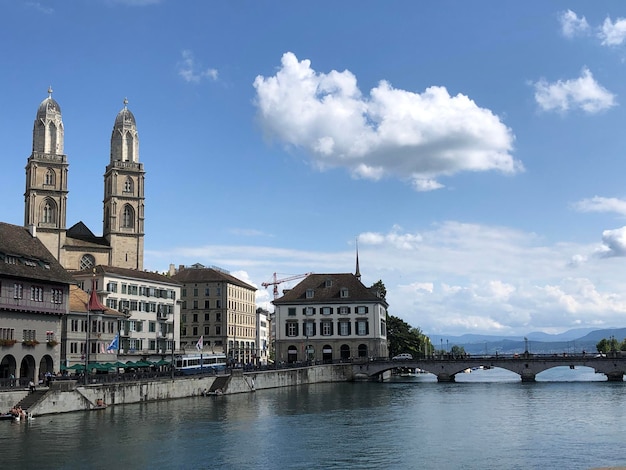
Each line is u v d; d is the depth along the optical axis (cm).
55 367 8206
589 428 6081
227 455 4844
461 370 13012
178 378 8700
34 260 8144
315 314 14625
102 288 11775
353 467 4466
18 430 5750
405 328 18175
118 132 15838
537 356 12912
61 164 14825
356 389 10994
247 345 18725
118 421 6362
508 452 4947
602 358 12594
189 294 17212
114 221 15362
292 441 5425
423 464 4547
